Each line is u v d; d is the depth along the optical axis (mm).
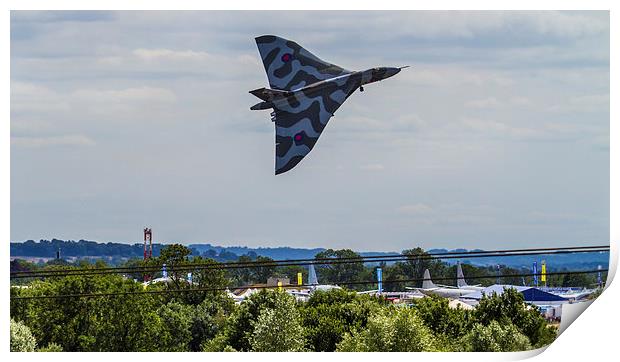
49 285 80375
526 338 71125
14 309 78000
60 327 79125
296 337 73125
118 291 81188
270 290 80250
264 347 71688
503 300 78000
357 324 76750
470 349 70188
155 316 83500
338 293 87125
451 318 79188
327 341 76000
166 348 85500
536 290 80375
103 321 80812
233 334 79375
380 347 61750
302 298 87688
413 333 61938
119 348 81750
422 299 83250
